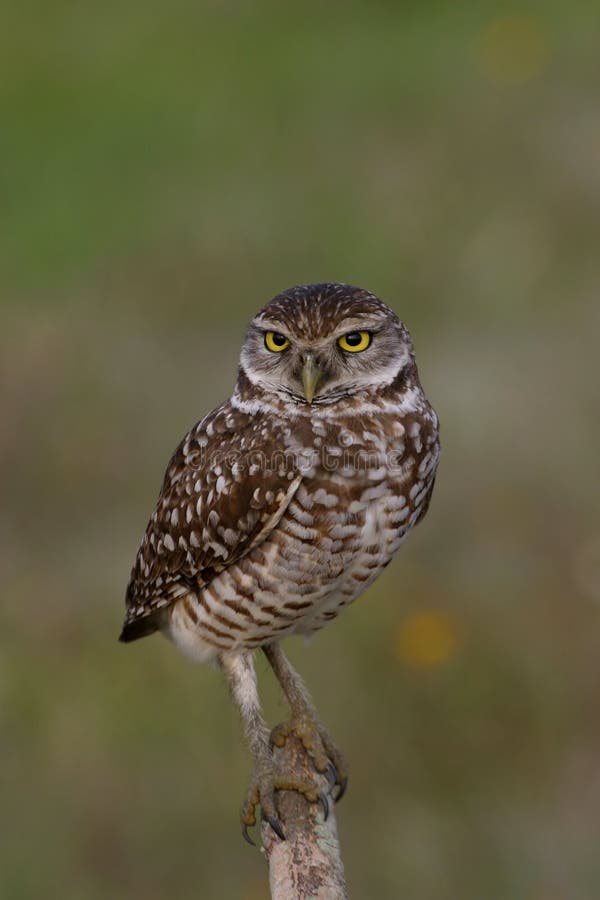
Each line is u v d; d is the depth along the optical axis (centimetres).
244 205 2055
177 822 1164
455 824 1165
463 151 2133
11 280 1931
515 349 1728
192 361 1748
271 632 815
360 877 1137
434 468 798
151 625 901
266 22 2711
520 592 1333
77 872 1145
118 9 2856
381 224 1984
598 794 1177
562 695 1231
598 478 1484
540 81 2303
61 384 1670
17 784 1188
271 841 729
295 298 784
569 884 1120
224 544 787
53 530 1523
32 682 1244
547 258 1892
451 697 1215
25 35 2719
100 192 2148
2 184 2194
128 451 1602
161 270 1909
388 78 2402
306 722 827
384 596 1289
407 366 791
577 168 2048
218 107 2381
